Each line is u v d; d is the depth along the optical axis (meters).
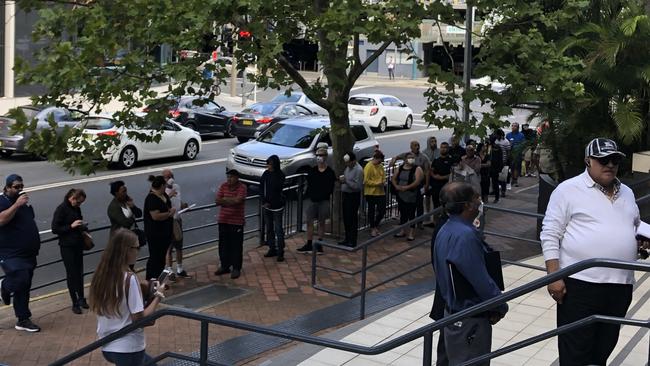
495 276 5.53
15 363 8.85
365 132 22.42
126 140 22.23
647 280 9.17
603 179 5.10
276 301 11.38
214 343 9.34
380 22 11.88
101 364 8.86
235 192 12.61
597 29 12.73
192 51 12.23
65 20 11.45
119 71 11.76
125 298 6.04
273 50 11.83
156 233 11.66
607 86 12.51
